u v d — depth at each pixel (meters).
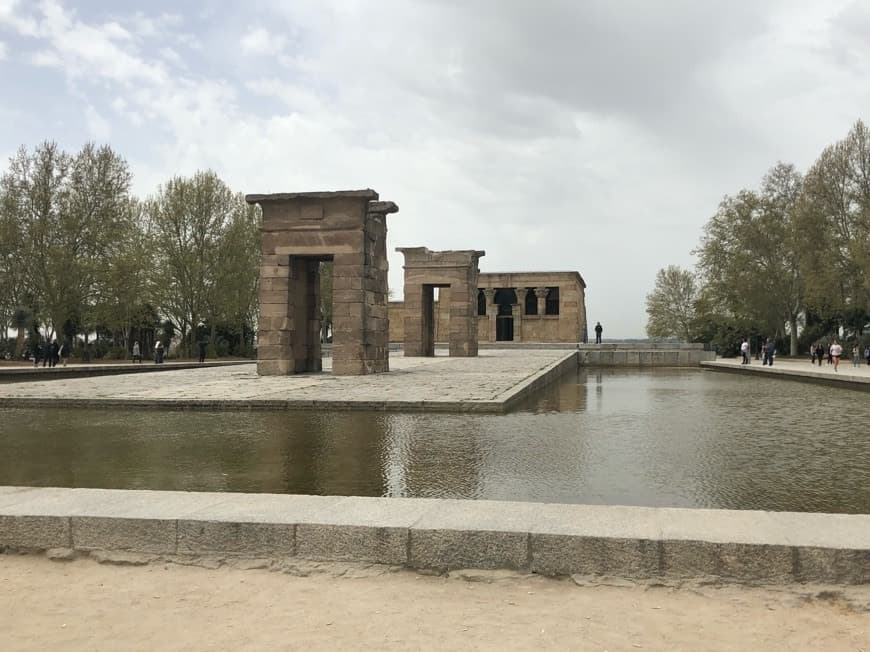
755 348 61.06
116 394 16.17
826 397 19.92
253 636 3.83
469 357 37.41
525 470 8.59
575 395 20.38
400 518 5.10
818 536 4.60
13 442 10.73
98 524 5.23
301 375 22.58
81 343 54.38
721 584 4.47
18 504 5.61
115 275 46.50
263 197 22.89
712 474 8.43
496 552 4.76
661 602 4.29
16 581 4.79
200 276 53.12
